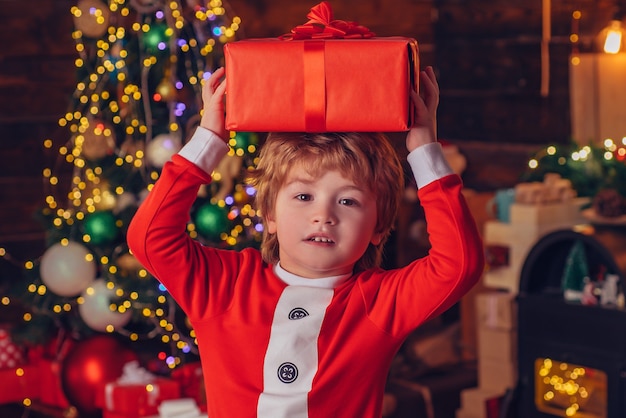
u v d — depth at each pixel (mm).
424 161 1503
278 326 1536
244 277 1598
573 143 4312
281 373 1517
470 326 4684
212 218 3727
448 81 5828
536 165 4395
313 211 1521
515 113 5414
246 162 3881
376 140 1561
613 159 4090
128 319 3814
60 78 5066
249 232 3914
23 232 4992
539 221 4043
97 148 3898
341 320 1541
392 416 4094
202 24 3916
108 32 3922
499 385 4043
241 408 1522
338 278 1581
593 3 4855
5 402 4090
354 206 1534
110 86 3975
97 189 3893
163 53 3814
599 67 4816
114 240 3840
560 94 5148
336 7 5707
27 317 4160
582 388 3564
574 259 3631
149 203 1557
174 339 3805
